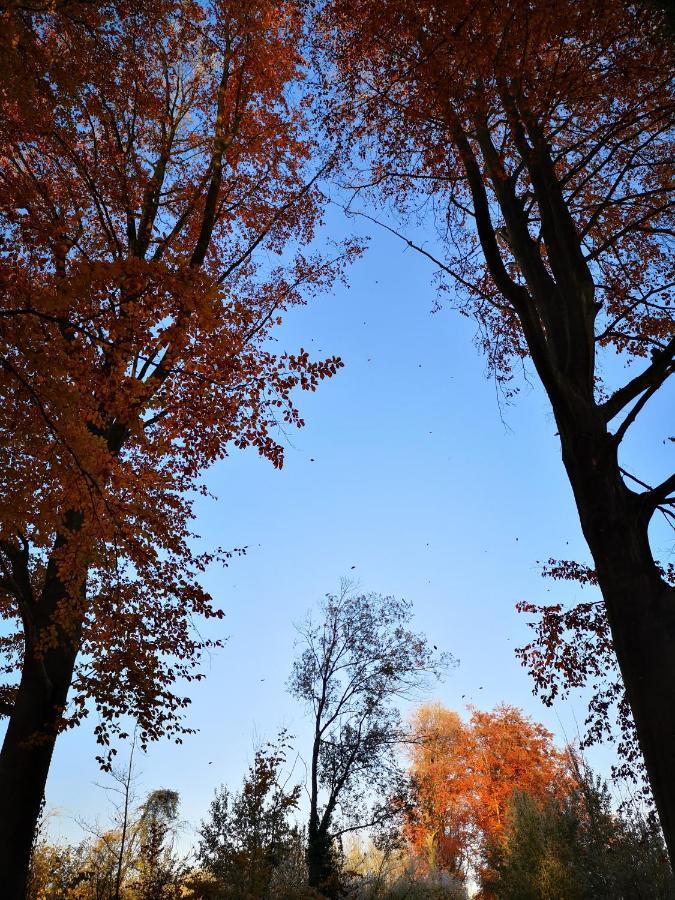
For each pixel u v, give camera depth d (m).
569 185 11.23
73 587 7.92
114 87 9.72
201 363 6.40
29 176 9.60
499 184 9.04
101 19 8.56
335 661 20.19
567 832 17.58
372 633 20.55
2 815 7.57
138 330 5.57
